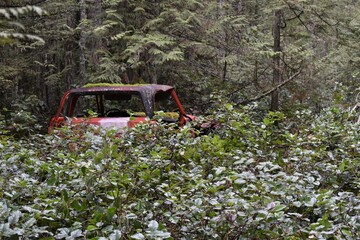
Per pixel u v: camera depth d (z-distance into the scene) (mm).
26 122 13117
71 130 7121
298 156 5945
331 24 16922
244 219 3773
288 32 17766
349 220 3938
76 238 3709
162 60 15367
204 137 6504
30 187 4574
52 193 4555
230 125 7457
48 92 18734
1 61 16203
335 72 18578
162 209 4203
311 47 18672
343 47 17688
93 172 4430
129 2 16078
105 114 11188
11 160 5484
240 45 16828
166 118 9781
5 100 16766
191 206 4004
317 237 3561
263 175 4652
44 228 3596
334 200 4195
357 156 6844
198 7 17516
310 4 16125
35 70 18203
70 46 17281
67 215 3982
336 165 6148
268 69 18344
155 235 3219
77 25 16281
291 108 17297
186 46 16516
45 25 16219
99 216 3773
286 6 15859
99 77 15328
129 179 4398
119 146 5984
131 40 15602
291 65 16766
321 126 7844
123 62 16406
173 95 9680
